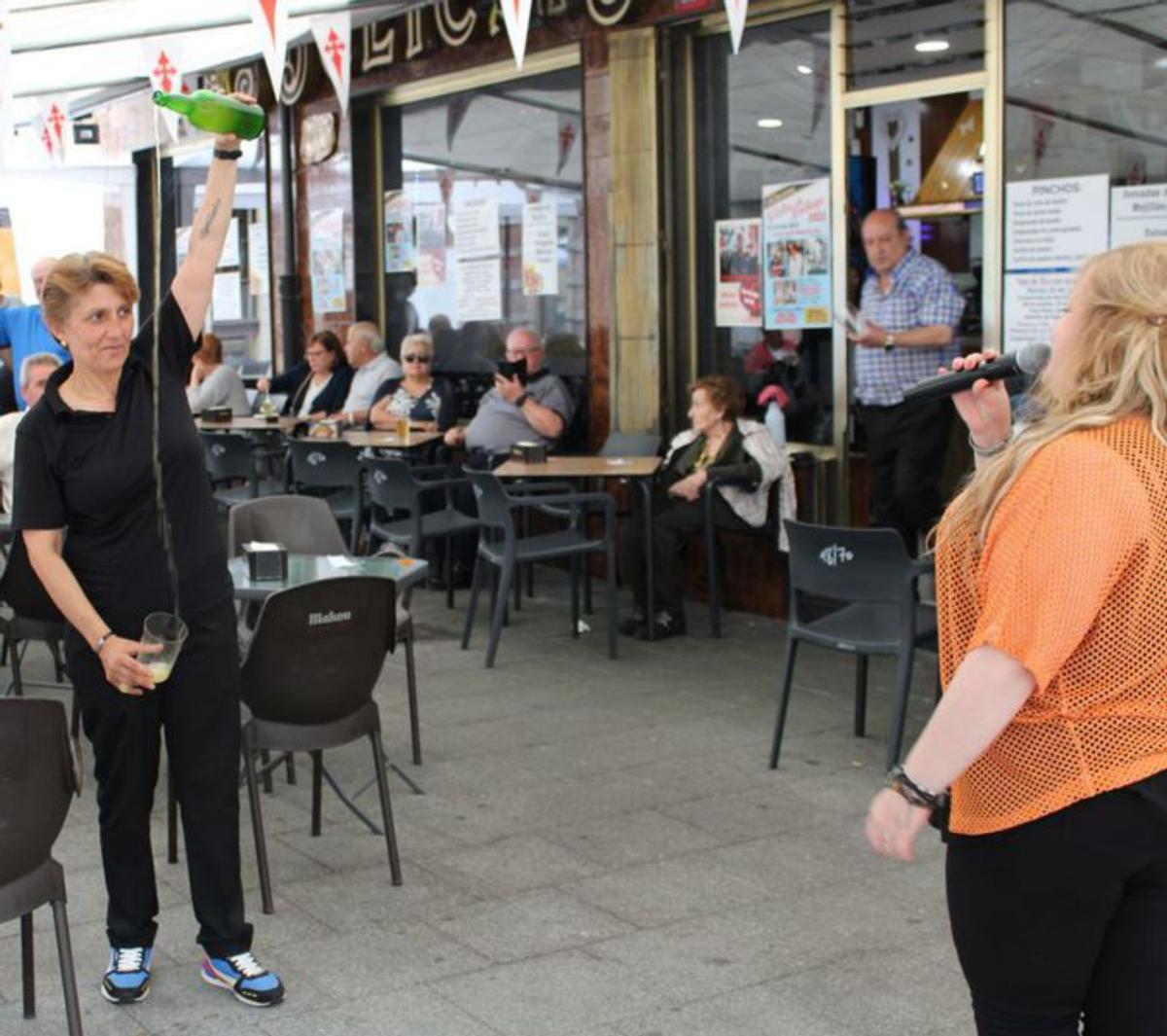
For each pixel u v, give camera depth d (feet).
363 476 29.22
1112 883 6.92
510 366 28.78
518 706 20.77
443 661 23.54
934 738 6.89
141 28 25.95
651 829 15.71
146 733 11.44
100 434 10.97
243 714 17.71
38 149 37.86
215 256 11.51
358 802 16.67
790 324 26.35
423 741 19.11
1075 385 7.13
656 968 12.31
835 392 25.64
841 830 15.58
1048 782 6.93
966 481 8.96
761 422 26.43
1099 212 21.83
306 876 14.42
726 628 25.55
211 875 11.68
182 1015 11.55
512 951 12.66
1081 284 7.17
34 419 11.00
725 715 20.15
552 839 15.46
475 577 24.31
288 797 16.84
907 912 13.42
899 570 16.99
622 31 27.68
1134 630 6.82
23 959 11.43
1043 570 6.74
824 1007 11.59
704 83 27.48
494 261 32.86
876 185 24.71
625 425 28.43
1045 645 6.69
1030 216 22.65
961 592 7.33
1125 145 21.40
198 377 38.14
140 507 11.11
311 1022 11.39
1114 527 6.70
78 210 48.11
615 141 28.04
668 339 28.12
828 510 25.99
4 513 21.53
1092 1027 7.27
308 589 13.17
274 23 19.63
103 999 11.79
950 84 23.44
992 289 23.16
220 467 32.14
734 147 27.07
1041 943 7.07
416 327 35.65
